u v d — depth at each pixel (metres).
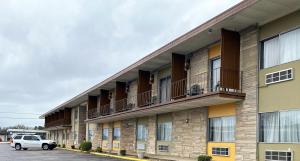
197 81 23.14
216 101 19.78
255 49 18.38
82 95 44.69
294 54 16.36
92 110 43.34
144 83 29.91
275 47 17.44
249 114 18.33
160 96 28.45
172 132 25.64
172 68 24.22
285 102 16.47
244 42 19.16
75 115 55.38
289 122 16.27
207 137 21.66
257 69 18.11
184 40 21.53
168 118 26.55
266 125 17.42
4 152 41.28
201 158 20.39
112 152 37.47
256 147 17.61
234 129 19.53
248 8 16.47
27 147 48.72
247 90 18.62
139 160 26.84
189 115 23.73
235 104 19.48
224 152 19.98
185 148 23.81
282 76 16.75
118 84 34.97
